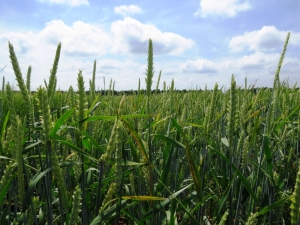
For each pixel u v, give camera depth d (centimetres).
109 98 470
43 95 146
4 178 164
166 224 227
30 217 158
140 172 244
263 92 645
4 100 367
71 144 189
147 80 238
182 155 328
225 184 304
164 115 350
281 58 227
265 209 187
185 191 324
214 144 358
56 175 151
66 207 156
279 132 379
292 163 375
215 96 259
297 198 121
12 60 162
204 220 271
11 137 197
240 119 263
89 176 267
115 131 152
